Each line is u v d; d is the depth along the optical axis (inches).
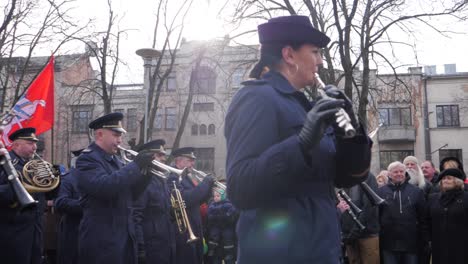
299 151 63.6
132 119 1375.5
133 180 184.7
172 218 274.2
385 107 1350.9
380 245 267.1
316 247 68.4
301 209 69.4
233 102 75.1
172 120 1393.9
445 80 1384.1
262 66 82.7
